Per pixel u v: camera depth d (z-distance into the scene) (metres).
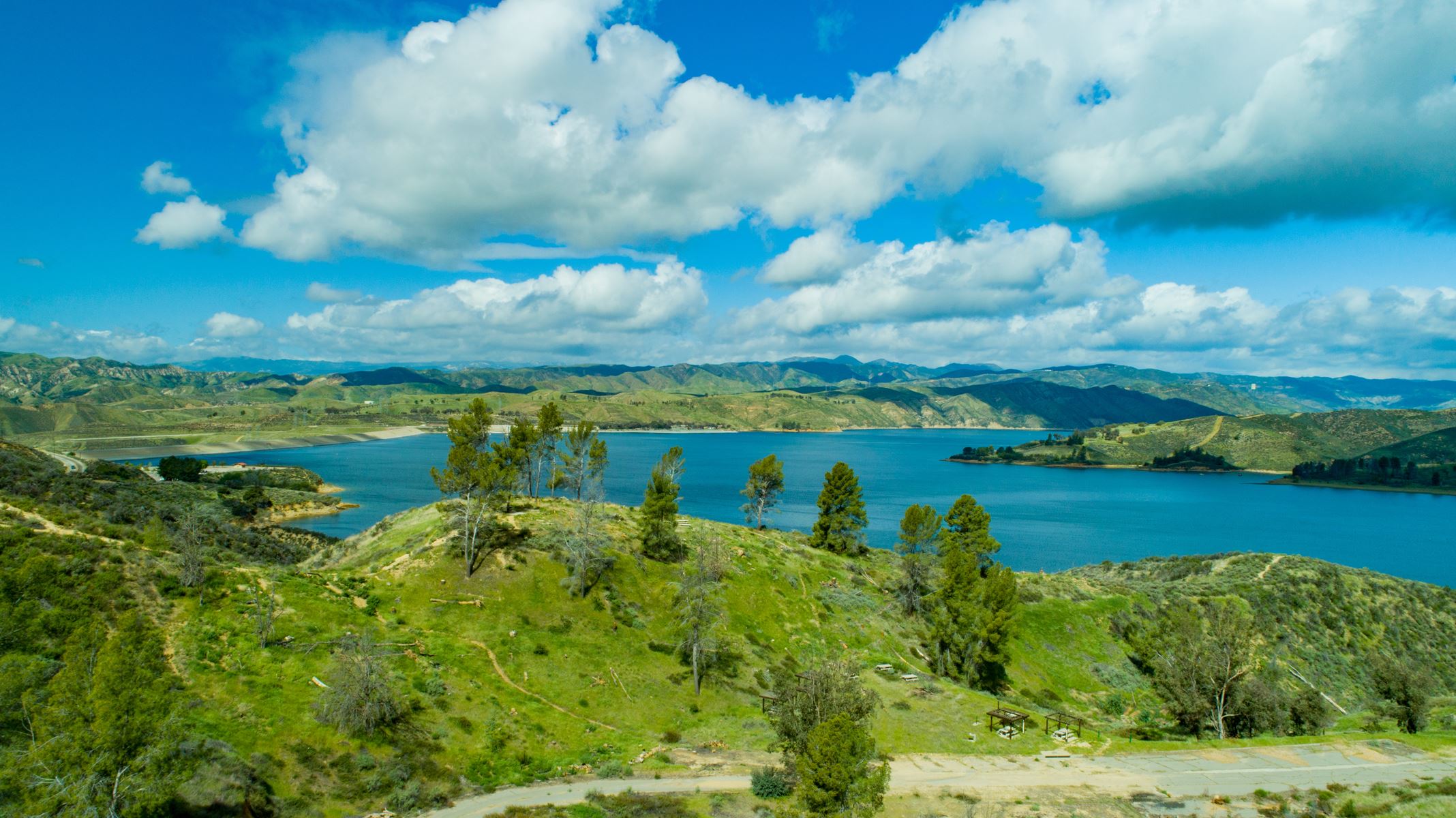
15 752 30.06
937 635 77.19
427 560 71.69
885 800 42.88
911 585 92.12
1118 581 110.06
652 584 77.56
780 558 94.62
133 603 49.41
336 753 41.41
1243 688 64.25
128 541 60.59
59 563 50.16
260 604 55.09
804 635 77.25
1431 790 43.47
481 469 72.69
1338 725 68.62
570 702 56.28
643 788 42.97
